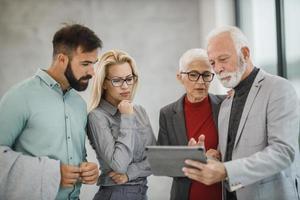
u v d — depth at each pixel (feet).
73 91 5.88
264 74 5.47
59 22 11.64
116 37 11.89
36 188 4.91
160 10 12.05
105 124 6.03
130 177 5.93
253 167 4.74
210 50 5.58
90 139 6.28
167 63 12.07
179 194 6.39
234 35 5.43
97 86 6.21
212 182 4.73
